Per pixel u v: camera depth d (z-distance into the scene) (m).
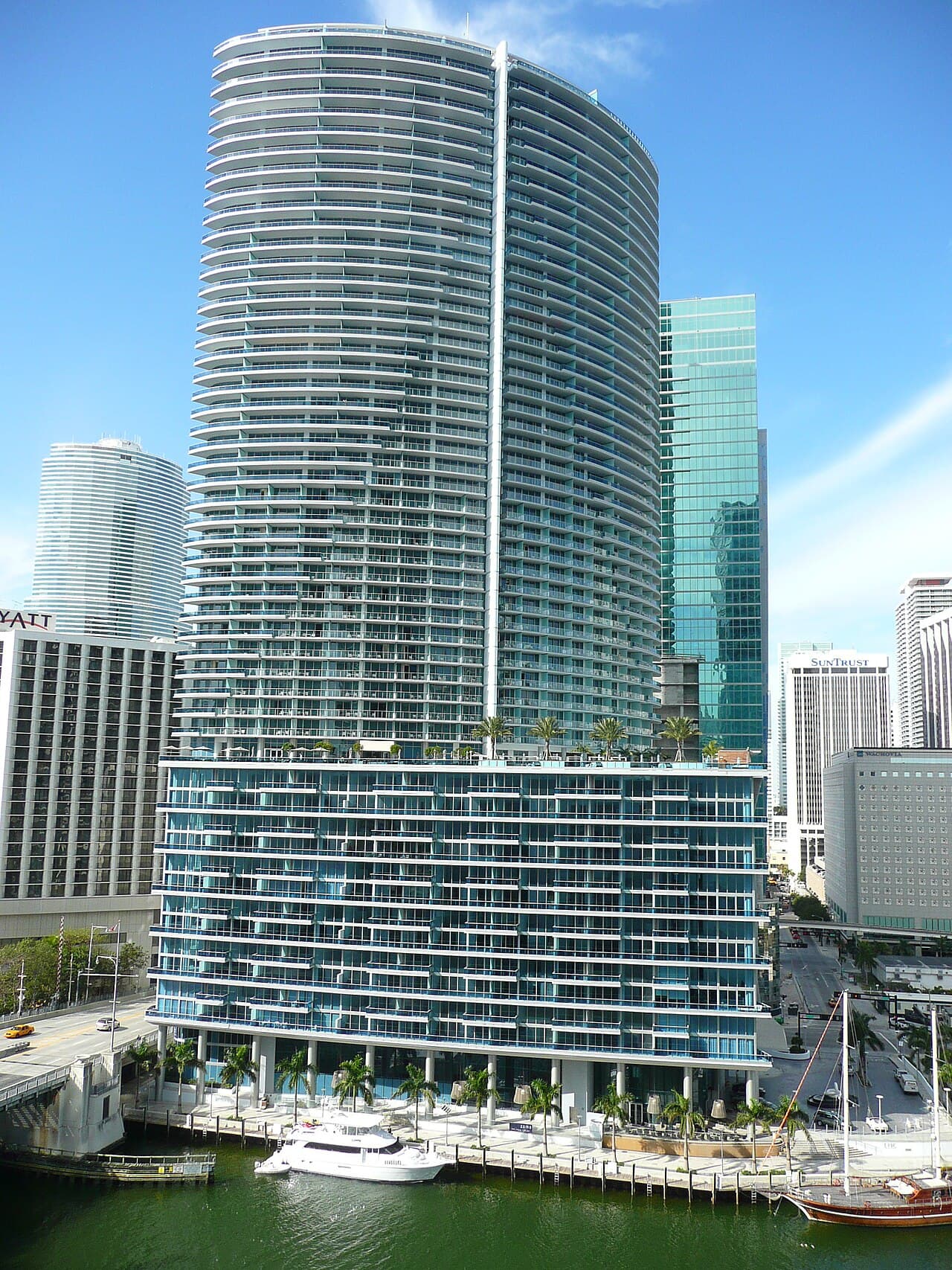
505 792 130.50
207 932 135.75
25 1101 111.31
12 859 188.75
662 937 121.94
